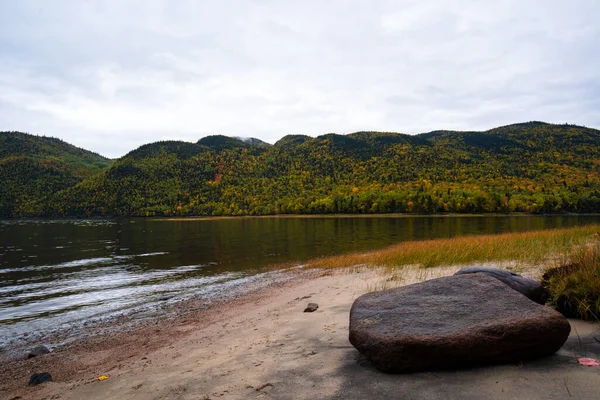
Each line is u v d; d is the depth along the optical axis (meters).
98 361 6.02
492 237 19.34
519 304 3.51
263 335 5.52
